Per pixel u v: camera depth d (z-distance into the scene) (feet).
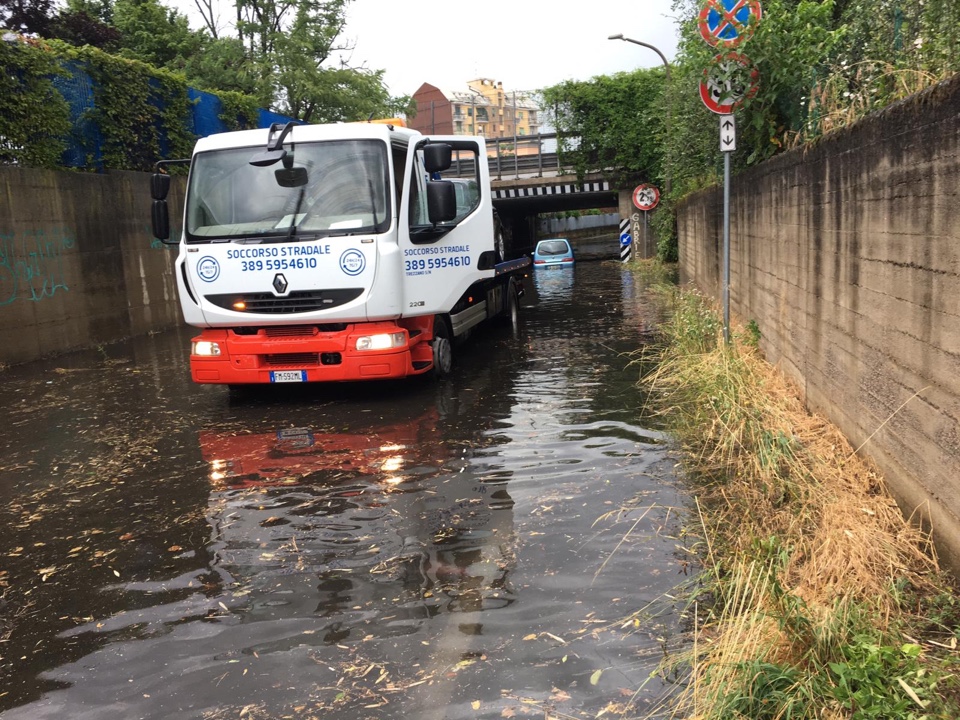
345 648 11.81
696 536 14.92
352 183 28.02
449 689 10.57
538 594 13.07
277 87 110.63
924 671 9.14
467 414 25.89
